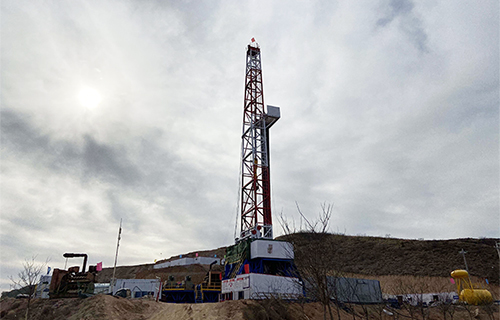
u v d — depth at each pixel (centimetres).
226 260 5328
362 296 4509
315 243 1997
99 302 3291
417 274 8838
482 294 4966
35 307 3403
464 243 10194
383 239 11931
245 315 3050
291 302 3550
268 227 5947
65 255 4519
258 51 7731
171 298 5084
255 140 6731
